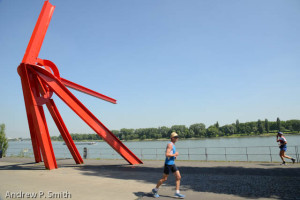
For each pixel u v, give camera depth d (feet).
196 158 117.60
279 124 497.87
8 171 41.65
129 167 46.60
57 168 45.37
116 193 23.53
